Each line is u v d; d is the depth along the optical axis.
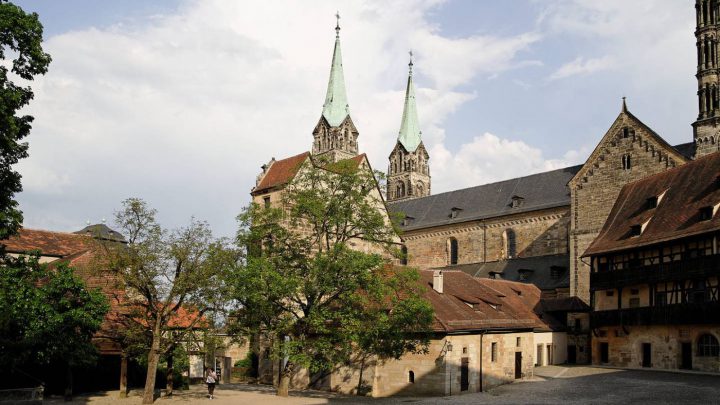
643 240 61.91
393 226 52.66
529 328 62.47
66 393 48.12
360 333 45.50
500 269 94.31
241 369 71.38
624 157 77.69
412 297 46.78
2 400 37.22
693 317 55.44
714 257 53.31
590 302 70.25
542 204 94.31
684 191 62.53
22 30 36.56
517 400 44.59
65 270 44.69
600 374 59.28
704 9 76.44
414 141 166.25
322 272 45.31
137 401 47.53
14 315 38.88
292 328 48.19
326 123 161.50
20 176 37.69
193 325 48.53
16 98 35.94
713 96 74.81
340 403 45.22
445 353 49.97
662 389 45.72
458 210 107.38
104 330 51.31
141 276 46.94
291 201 55.16
